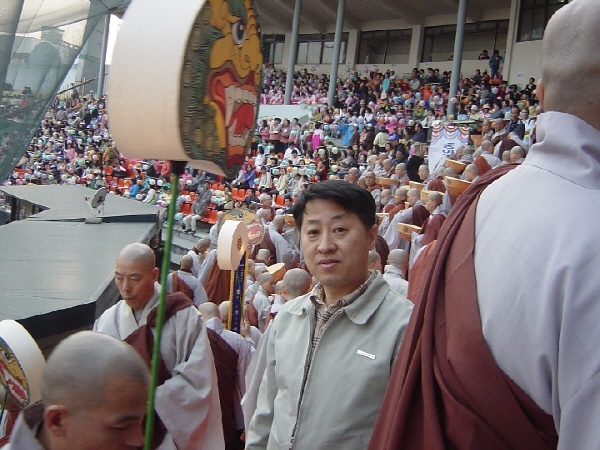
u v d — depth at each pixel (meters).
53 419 1.36
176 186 1.60
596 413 0.95
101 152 30.42
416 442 1.24
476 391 1.11
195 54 1.48
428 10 32.34
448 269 1.26
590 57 1.12
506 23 30.05
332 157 23.23
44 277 5.59
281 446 2.10
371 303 2.17
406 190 10.45
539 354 1.03
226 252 5.40
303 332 2.26
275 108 29.62
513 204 1.16
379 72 34.69
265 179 22.36
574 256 1.01
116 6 4.15
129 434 1.38
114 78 1.48
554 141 1.15
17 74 3.66
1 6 2.95
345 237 2.19
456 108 23.06
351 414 2.00
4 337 2.48
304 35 38.47
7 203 18.00
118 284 3.08
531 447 1.08
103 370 1.35
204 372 2.89
